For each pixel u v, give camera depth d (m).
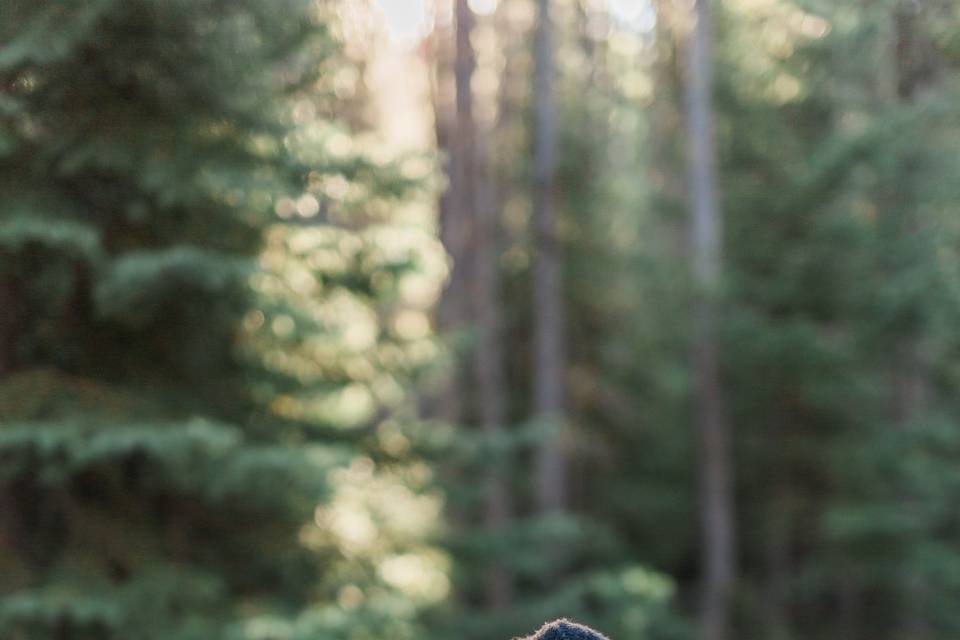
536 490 19.27
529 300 20.59
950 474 16.34
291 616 7.14
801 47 13.12
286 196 5.94
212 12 3.75
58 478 5.90
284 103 5.48
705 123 17.81
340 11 5.73
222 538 7.23
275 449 6.71
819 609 20.25
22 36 3.16
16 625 5.94
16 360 5.76
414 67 19.36
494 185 21.03
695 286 17.36
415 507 9.00
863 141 12.45
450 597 10.42
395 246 7.49
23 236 4.53
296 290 7.55
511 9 20.97
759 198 16.95
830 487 18.67
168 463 6.30
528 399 20.38
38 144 3.89
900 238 13.77
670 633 16.73
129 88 3.81
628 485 21.12
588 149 20.86
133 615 6.23
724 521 18.58
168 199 4.80
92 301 5.83
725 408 18.48
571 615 14.30
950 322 14.66
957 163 11.53
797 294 16.91
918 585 17.50
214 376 7.07
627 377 20.94
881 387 17.30
